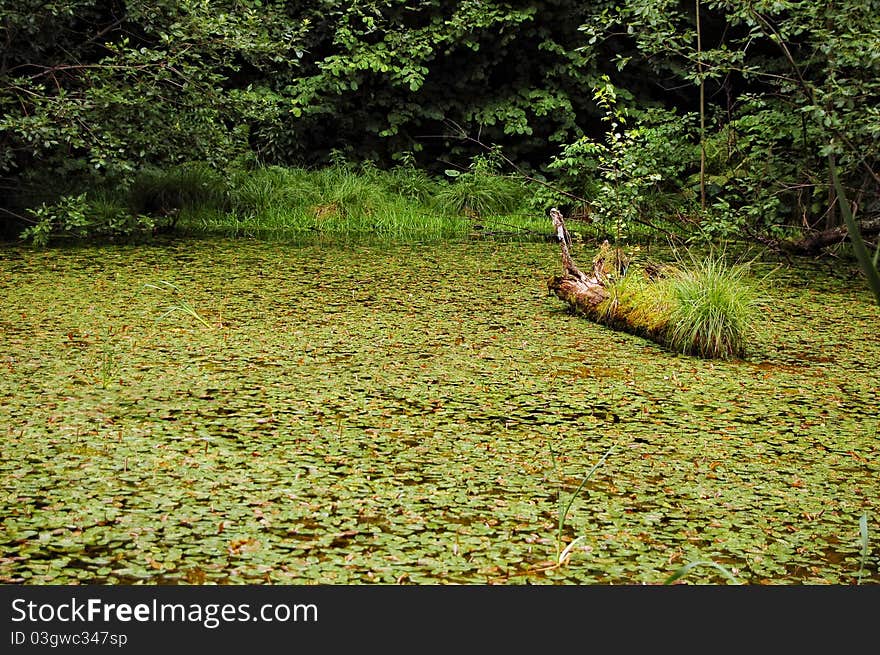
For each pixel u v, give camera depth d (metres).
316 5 14.83
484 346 6.75
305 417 5.11
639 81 15.48
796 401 5.68
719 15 14.70
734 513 4.05
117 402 5.27
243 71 15.08
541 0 14.83
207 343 6.61
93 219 11.85
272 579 3.36
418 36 14.74
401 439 4.82
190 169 13.01
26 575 3.34
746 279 9.60
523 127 14.75
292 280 9.02
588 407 5.45
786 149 10.88
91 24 12.30
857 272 10.08
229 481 4.20
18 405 5.16
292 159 15.05
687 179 12.36
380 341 6.81
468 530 3.79
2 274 8.82
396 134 15.32
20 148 10.83
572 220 13.41
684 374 6.20
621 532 3.83
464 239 12.32
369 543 3.66
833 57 8.91
